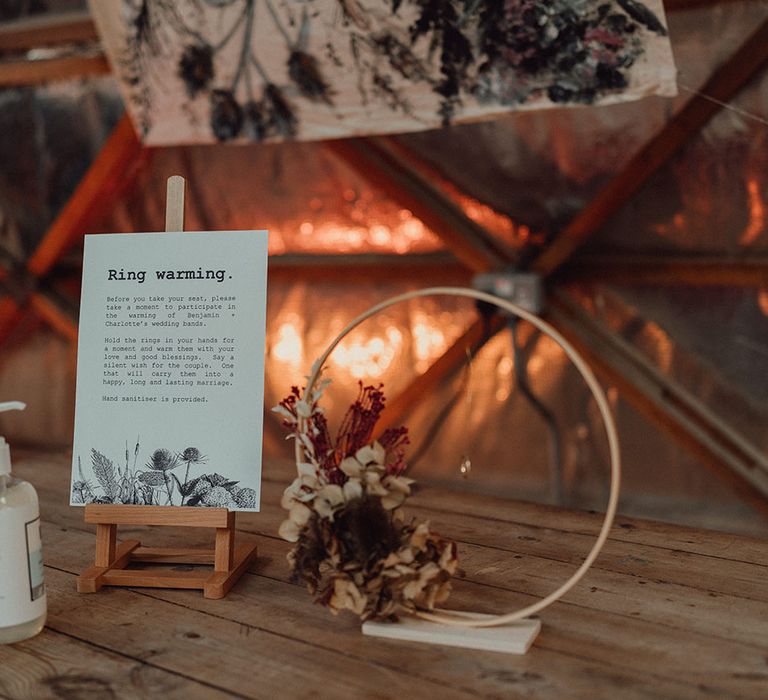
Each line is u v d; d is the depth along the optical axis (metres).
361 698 0.97
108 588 1.31
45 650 1.10
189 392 1.31
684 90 2.59
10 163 3.72
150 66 2.53
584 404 3.17
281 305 3.61
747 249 2.77
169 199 1.37
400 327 3.40
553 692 0.97
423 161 3.12
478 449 3.38
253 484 1.28
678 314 2.96
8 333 4.01
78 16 3.32
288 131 2.47
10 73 3.50
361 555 1.07
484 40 2.12
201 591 1.30
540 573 1.36
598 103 2.07
